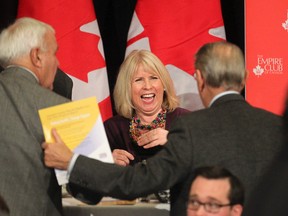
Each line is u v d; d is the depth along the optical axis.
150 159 6.44
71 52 12.00
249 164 6.09
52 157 6.59
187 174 6.20
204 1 11.92
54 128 6.68
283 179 4.82
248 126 6.25
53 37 7.04
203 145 6.15
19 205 6.64
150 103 9.66
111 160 6.70
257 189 4.93
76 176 6.54
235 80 6.37
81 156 6.57
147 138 8.49
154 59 9.70
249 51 11.64
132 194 6.35
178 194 6.36
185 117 6.36
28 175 6.68
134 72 9.67
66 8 11.98
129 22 13.30
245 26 11.63
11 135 6.71
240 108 6.34
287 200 4.74
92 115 6.77
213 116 6.30
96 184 6.46
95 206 7.63
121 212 7.59
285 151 4.95
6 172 6.67
